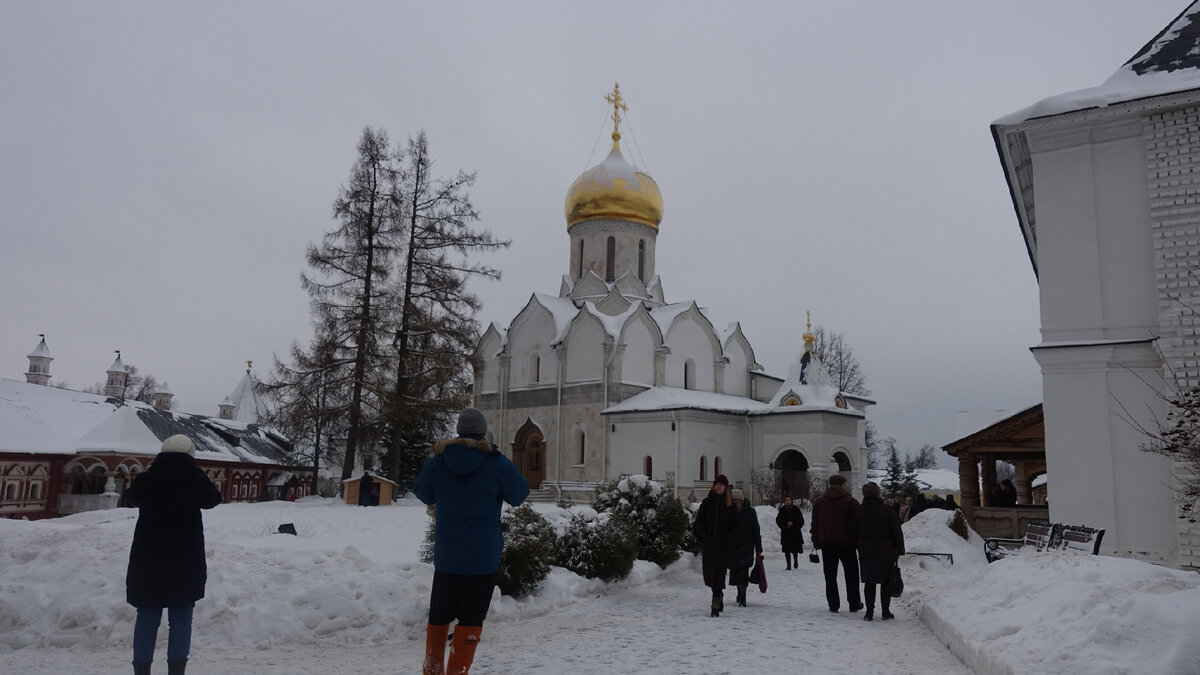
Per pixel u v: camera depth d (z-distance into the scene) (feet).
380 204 118.62
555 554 41.81
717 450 128.77
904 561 56.80
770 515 79.51
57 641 26.50
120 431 115.03
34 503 106.83
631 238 157.79
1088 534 38.75
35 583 28.81
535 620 34.09
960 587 34.45
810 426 125.18
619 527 45.80
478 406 154.92
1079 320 49.37
